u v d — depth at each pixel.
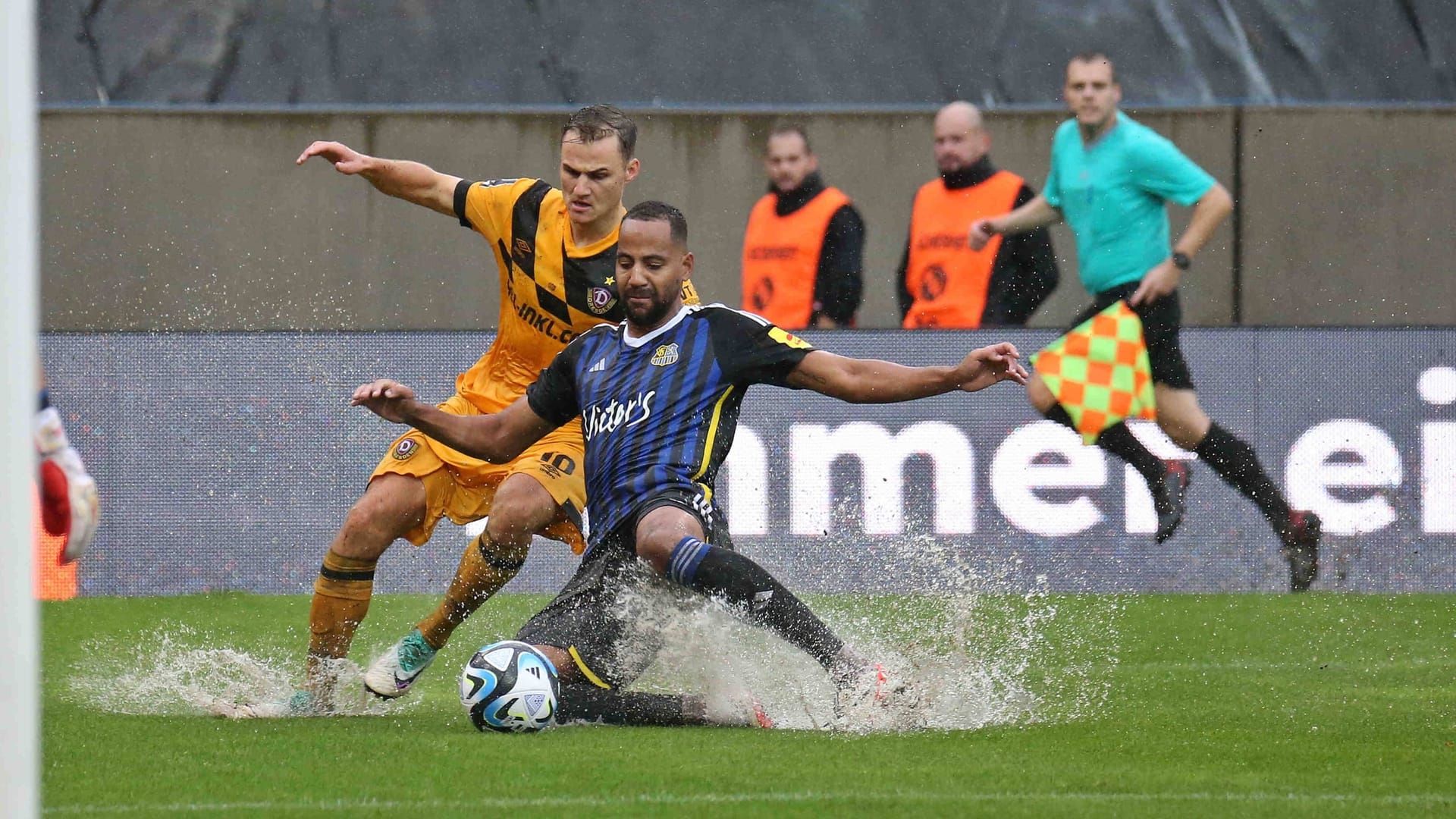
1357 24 31.52
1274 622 22.77
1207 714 14.45
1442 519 26.86
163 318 27.44
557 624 13.70
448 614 14.70
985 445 26.70
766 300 28.23
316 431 26.61
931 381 13.55
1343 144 27.92
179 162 27.42
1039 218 27.52
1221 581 26.72
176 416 26.50
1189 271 27.83
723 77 31.22
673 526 13.10
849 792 10.41
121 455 26.45
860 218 28.03
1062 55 31.38
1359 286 27.88
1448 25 31.34
